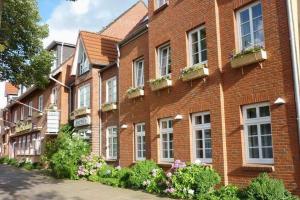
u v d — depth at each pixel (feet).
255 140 37.04
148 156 55.36
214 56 41.86
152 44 54.03
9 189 53.26
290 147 32.91
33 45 70.23
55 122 88.89
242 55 37.40
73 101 87.35
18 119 134.72
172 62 49.34
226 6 41.22
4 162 128.88
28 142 118.73
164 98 50.47
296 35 33.63
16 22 66.39
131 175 49.55
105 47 78.48
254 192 32.55
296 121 32.53
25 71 70.13
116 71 68.54
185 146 45.70
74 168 64.23
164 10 51.93
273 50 35.17
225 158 39.52
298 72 32.81
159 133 51.75
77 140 69.26
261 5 36.76
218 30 41.86
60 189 51.70
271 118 34.78
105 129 71.05
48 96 100.48
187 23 46.98
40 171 85.30
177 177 40.68
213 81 41.73
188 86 45.78
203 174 38.45
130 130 60.80
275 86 34.68
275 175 34.01
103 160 66.18
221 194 36.83
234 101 39.06
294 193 32.30
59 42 103.45
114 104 67.26
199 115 44.42
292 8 33.99
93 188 51.21
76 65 83.41
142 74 59.67
